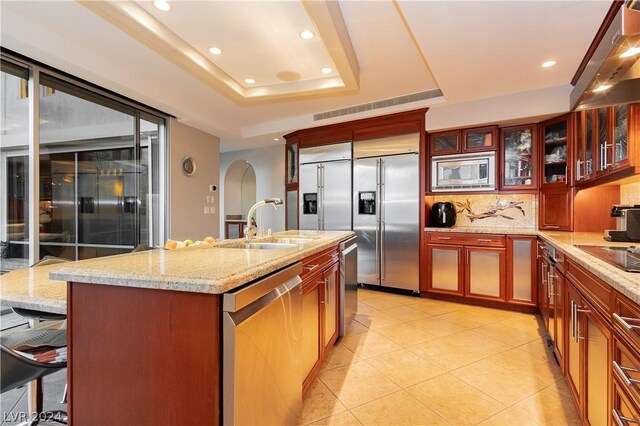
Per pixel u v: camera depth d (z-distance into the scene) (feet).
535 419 5.53
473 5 6.36
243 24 7.83
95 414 3.71
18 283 4.96
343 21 7.80
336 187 15.07
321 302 7.02
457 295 12.37
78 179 10.64
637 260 4.79
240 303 3.44
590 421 4.77
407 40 8.71
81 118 10.63
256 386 3.82
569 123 10.68
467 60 8.76
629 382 3.29
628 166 6.29
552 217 11.43
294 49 9.02
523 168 12.19
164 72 10.91
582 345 5.19
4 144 8.86
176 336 3.46
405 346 8.47
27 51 8.25
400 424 5.46
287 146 17.31
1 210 8.85
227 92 11.00
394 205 13.67
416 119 13.17
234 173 23.32
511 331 9.50
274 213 20.01
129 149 12.50
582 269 5.20
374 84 11.76
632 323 3.31
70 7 7.36
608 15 6.66
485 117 11.81
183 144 14.85
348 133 14.78
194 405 3.40
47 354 4.47
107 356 3.68
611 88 6.32
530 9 6.49
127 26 7.16
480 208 13.70
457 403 6.01
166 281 3.41
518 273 11.29
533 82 10.31
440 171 13.28
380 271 13.98
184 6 7.11
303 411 5.81
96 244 11.30
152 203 13.76
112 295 3.67
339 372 7.14
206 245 7.22
